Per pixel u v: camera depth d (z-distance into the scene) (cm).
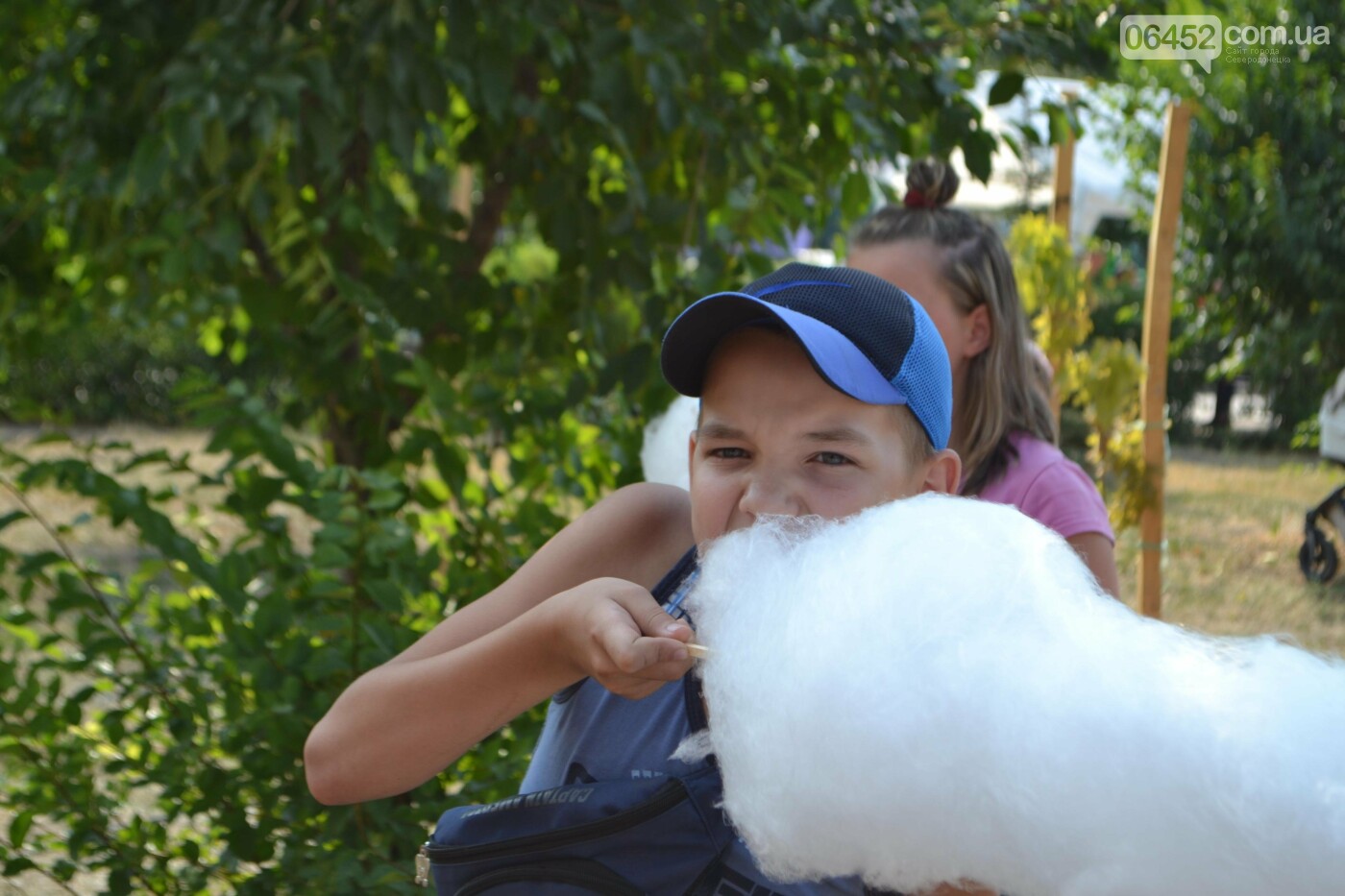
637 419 278
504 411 267
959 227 221
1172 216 410
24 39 352
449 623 123
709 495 107
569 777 120
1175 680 71
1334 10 888
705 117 277
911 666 72
